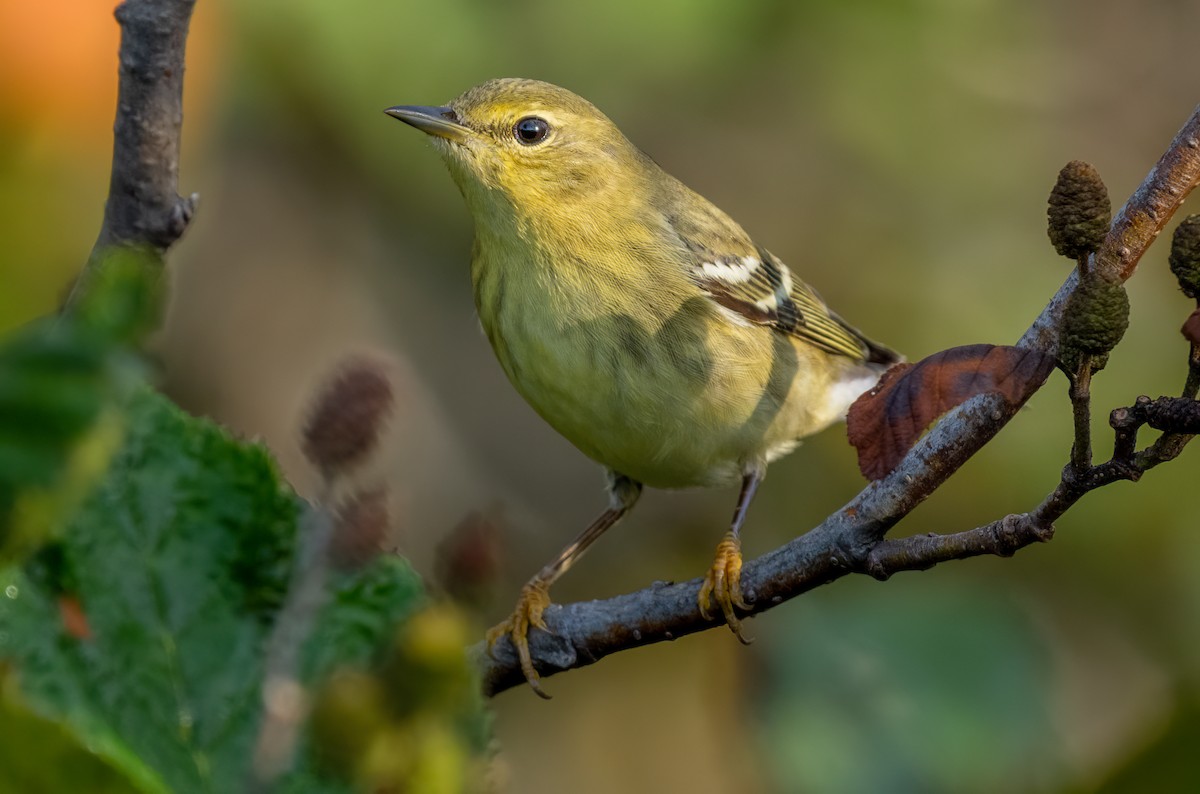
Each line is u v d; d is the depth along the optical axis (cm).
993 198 1483
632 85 1259
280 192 1338
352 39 1105
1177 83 1584
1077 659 1306
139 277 249
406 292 1407
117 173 460
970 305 1455
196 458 395
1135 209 547
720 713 1236
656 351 956
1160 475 1305
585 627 800
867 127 1429
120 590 384
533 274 963
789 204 1480
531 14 1151
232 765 379
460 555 282
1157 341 1371
